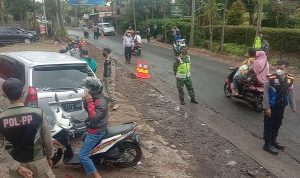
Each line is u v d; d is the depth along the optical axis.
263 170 7.34
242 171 7.30
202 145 8.65
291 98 8.16
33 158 3.99
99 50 30.72
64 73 7.99
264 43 21.36
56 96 7.21
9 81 3.86
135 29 50.31
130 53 22.08
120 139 6.55
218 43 30.97
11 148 3.94
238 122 10.36
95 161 6.61
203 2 33.34
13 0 48.53
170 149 8.25
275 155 8.06
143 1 52.72
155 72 18.78
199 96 13.38
